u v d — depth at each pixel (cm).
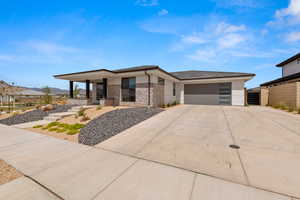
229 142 420
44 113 979
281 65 1780
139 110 880
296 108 996
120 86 1309
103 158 337
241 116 812
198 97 1684
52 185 235
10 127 699
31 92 4041
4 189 226
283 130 532
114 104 1330
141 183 236
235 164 295
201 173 265
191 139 452
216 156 333
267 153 343
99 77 1334
